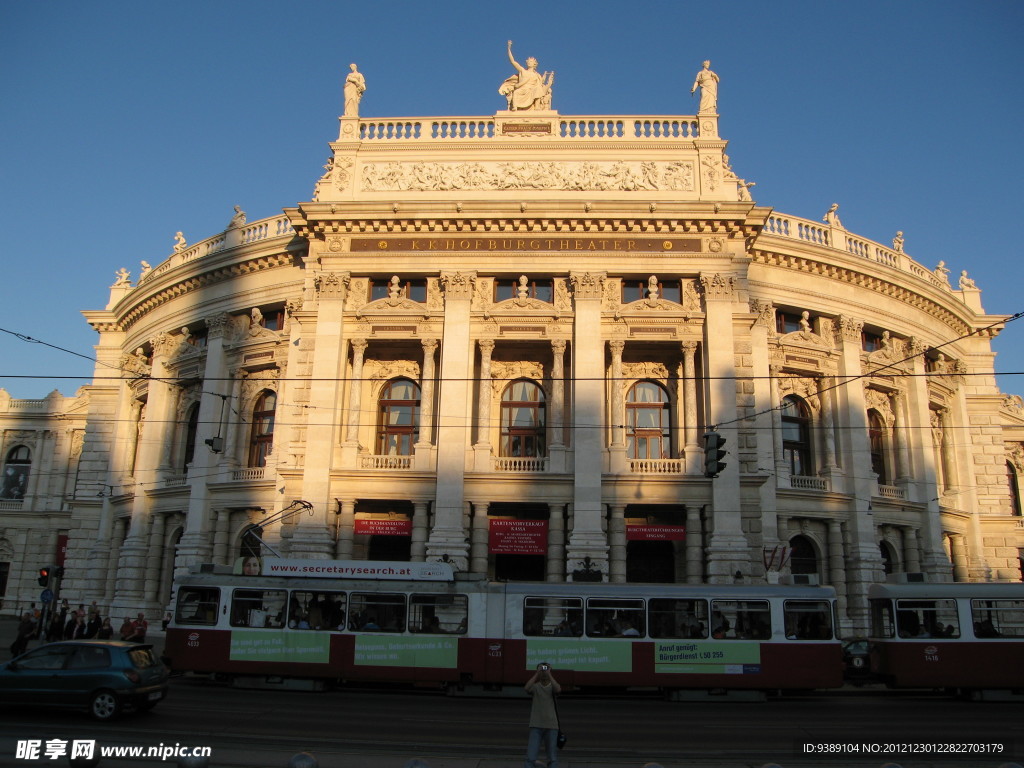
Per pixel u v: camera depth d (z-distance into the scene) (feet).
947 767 44.09
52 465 198.39
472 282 116.26
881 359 139.74
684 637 76.23
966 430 153.48
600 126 128.57
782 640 76.43
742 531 106.83
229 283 138.10
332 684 78.48
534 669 75.46
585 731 54.85
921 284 143.84
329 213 117.60
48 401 202.18
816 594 77.97
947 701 77.30
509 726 56.59
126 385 158.40
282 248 130.93
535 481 109.40
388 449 121.08
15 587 191.21
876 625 83.92
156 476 138.51
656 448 118.93
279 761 41.83
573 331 114.62
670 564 114.93
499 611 77.25
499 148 122.42
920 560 136.77
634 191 119.55
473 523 109.19
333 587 78.59
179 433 142.41
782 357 130.00
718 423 109.70
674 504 108.99
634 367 121.29
